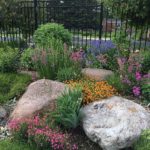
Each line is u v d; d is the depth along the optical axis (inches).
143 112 75.5
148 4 112.1
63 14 228.4
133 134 67.4
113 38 133.3
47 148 67.4
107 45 133.7
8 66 112.0
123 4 116.8
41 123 71.4
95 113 74.7
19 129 70.2
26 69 120.0
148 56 109.9
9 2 171.8
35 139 66.6
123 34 128.9
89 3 317.7
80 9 235.9
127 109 74.8
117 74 104.0
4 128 77.4
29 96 85.0
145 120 72.4
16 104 89.4
